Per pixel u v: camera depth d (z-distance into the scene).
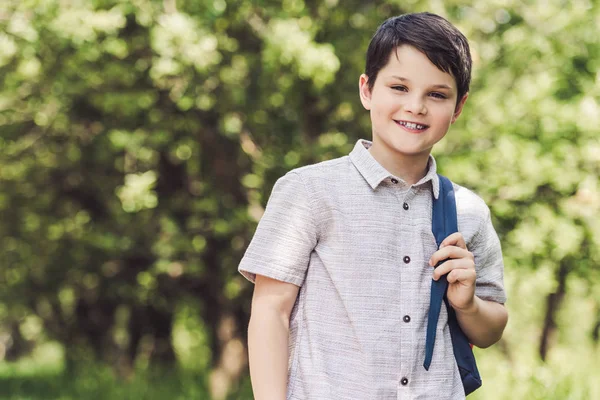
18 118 10.27
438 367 2.58
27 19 8.06
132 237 11.29
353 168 2.70
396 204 2.66
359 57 8.77
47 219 12.20
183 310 13.37
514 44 8.39
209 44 7.93
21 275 13.44
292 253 2.63
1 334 22.38
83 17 7.95
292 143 9.33
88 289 13.92
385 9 9.09
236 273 10.32
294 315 2.65
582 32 8.27
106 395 12.30
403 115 2.60
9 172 11.67
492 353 10.77
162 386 12.72
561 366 10.05
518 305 10.66
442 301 2.65
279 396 2.54
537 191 8.20
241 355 11.38
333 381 2.53
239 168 9.79
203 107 8.59
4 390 13.45
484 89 8.52
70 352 15.18
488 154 8.09
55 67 8.74
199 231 10.37
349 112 9.50
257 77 8.91
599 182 7.87
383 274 2.59
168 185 11.11
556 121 7.89
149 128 9.48
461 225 2.78
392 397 2.53
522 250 8.13
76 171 11.84
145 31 8.64
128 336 14.37
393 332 2.55
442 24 2.65
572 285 9.18
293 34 7.95
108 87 9.02
